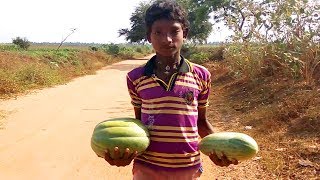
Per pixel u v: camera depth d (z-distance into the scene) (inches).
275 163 240.8
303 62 404.5
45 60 1114.7
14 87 651.5
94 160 285.6
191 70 112.7
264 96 430.0
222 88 580.7
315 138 272.5
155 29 106.7
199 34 1678.2
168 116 108.7
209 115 407.8
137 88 114.3
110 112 470.3
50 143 331.0
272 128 310.3
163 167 109.7
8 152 305.9
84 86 766.5
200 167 116.3
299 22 425.7
